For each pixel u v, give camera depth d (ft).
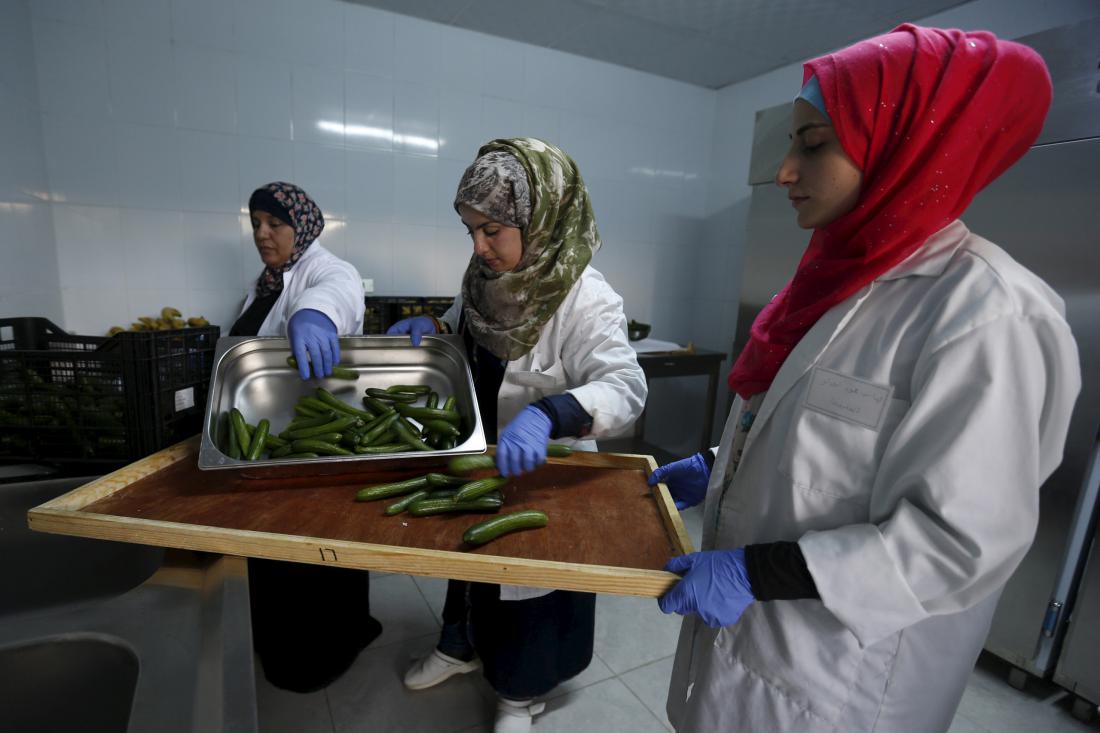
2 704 2.14
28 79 6.75
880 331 2.28
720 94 11.34
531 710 4.78
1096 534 5.06
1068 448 5.15
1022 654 5.53
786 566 2.14
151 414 4.03
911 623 2.05
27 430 4.00
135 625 2.22
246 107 8.00
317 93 8.36
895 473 2.11
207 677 1.89
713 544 3.03
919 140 2.08
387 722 4.81
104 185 7.47
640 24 8.69
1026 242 5.25
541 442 3.09
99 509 2.79
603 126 10.51
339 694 5.08
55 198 7.23
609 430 3.51
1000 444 1.88
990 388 1.88
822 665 2.41
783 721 2.51
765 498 2.59
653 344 10.41
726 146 11.27
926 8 7.76
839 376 2.31
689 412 12.44
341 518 2.86
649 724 4.89
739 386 2.98
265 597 4.81
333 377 4.20
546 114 9.98
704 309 11.96
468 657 5.16
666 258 11.69
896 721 2.40
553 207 3.76
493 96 9.51
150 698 1.85
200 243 8.07
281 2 7.93
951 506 1.90
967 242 2.20
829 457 2.33
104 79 7.27
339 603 5.04
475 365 4.65
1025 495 1.89
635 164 10.96
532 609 4.20
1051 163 5.05
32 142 6.81
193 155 7.85
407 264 9.39
